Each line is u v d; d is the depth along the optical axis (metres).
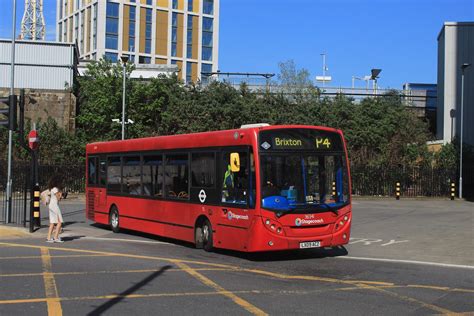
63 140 40.34
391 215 23.28
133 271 9.91
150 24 87.69
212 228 12.25
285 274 9.80
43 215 22.16
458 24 49.88
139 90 42.28
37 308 7.07
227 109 42.28
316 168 11.43
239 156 11.41
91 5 86.62
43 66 44.03
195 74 91.62
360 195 39.03
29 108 43.31
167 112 43.22
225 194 11.84
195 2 91.94
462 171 40.75
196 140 13.02
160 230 14.40
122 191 16.48
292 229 10.95
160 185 14.49
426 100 60.28
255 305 7.31
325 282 9.05
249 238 10.92
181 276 9.43
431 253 12.73
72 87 44.25
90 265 10.57
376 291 8.32
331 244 11.34
